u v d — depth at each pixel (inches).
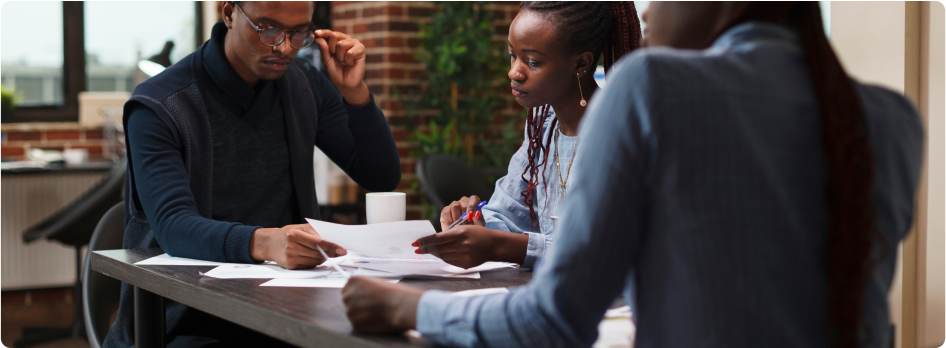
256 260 50.1
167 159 57.2
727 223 24.6
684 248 24.7
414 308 30.9
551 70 53.6
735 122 24.9
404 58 161.8
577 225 25.5
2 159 160.9
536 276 27.6
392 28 159.8
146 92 59.2
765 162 25.0
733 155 24.7
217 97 62.1
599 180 25.2
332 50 67.2
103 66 181.3
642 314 26.3
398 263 44.4
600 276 25.2
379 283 32.6
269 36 56.7
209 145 61.1
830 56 26.8
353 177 73.7
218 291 41.2
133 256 53.8
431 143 158.4
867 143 25.8
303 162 68.1
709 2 28.5
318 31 66.6
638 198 25.3
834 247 25.1
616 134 25.2
